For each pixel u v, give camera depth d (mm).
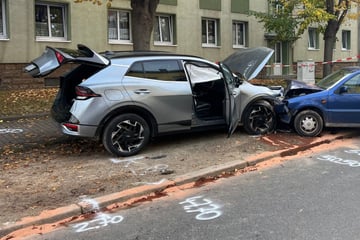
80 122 6891
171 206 5207
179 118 7621
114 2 18750
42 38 17188
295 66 27344
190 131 7828
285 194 5469
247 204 5160
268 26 20828
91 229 4621
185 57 7840
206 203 5262
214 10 22625
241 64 9633
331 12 19953
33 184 5922
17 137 9031
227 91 7785
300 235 4223
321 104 8492
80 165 6816
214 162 6809
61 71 16844
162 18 20859
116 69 7172
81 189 5684
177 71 7680
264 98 8523
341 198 5254
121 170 6496
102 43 18625
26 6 16609
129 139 7227
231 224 4570
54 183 5945
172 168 6547
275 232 4316
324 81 9391
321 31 21109
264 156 7148
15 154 7629
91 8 18188
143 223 4715
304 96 8602
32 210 5000
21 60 16672
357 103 8477
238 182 6070
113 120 7070
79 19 17922
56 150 7852
